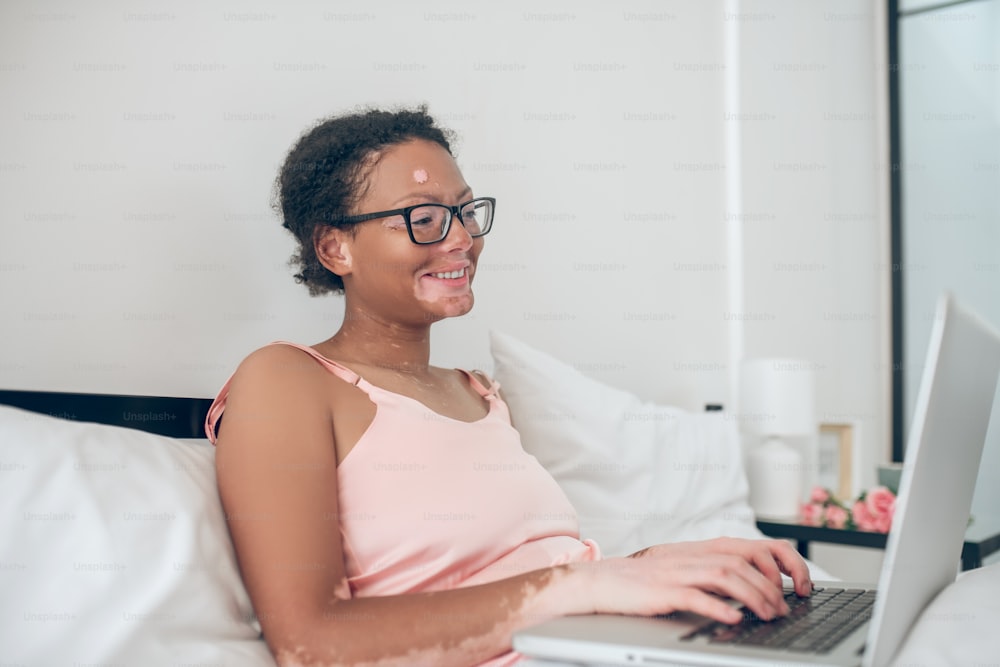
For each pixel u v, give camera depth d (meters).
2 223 1.17
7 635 0.78
